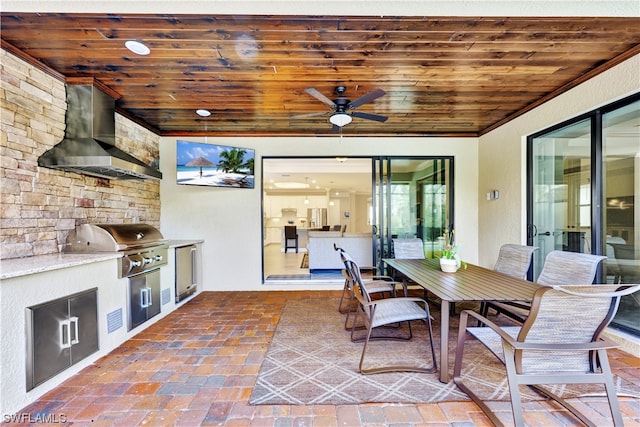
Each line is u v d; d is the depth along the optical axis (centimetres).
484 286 235
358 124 429
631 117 253
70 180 283
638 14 176
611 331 262
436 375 216
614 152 267
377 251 477
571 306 144
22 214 234
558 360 156
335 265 590
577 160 307
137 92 311
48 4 163
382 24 202
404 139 472
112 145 306
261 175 466
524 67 264
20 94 232
